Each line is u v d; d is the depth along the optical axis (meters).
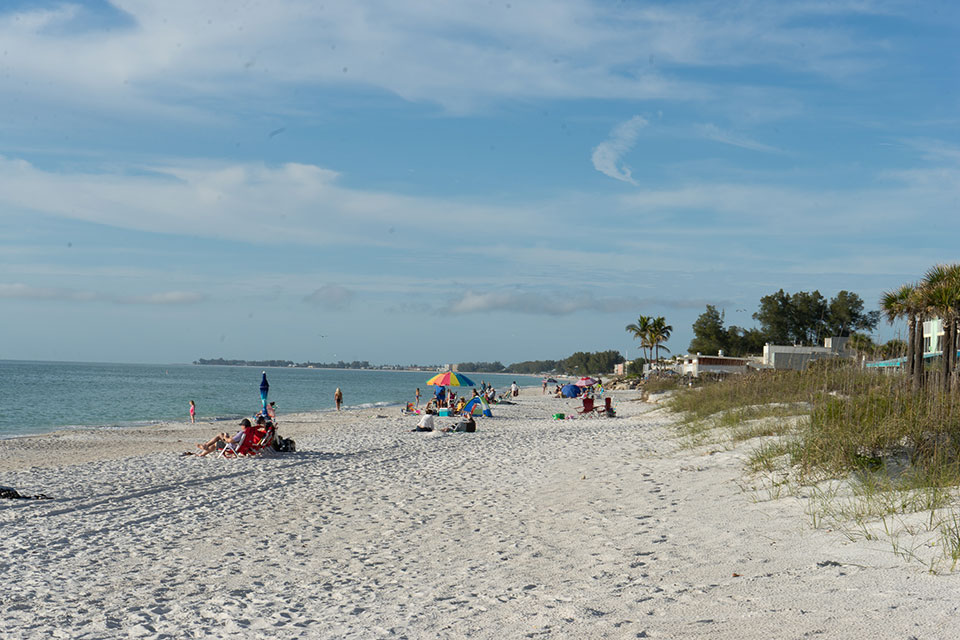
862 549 5.81
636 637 4.29
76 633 5.08
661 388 55.44
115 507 10.98
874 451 9.17
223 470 15.55
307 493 12.20
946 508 6.48
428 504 10.69
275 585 6.39
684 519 8.06
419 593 5.89
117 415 43.22
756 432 13.91
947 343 18.30
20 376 119.94
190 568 7.16
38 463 19.75
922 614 4.17
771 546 6.38
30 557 7.73
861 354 17.84
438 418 36.53
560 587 5.71
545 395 79.56
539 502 10.25
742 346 102.25
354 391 98.44
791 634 4.05
